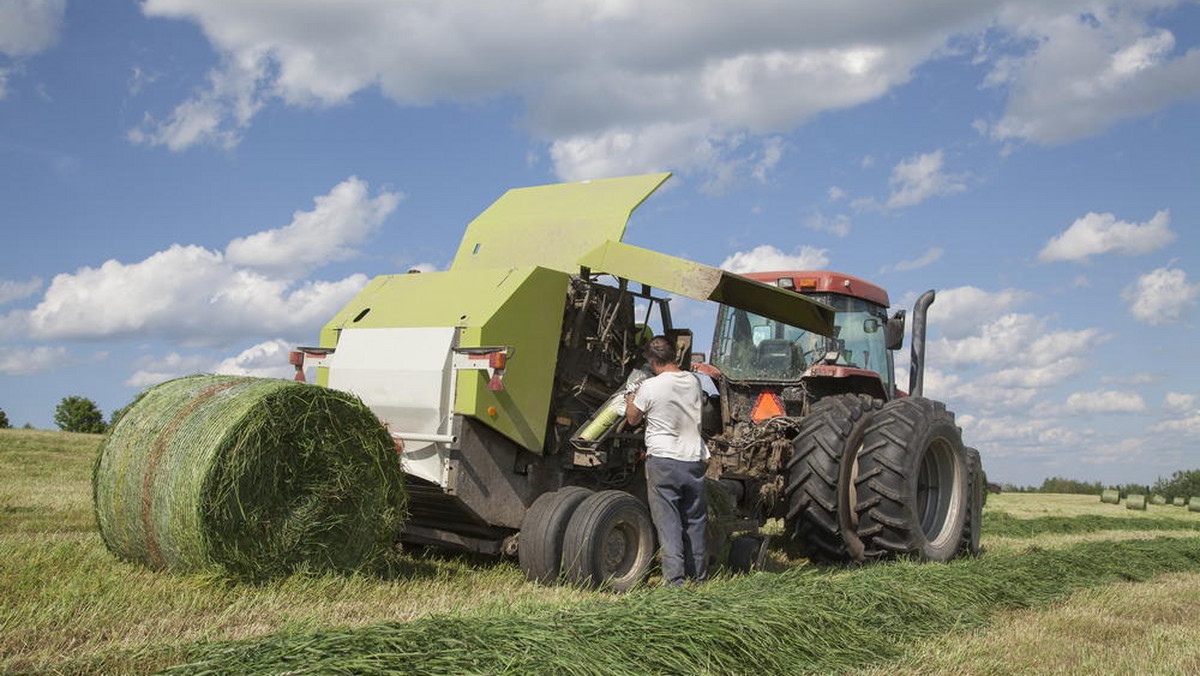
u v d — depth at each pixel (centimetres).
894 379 938
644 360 674
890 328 854
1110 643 481
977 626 505
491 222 714
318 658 294
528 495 586
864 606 477
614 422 597
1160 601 630
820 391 852
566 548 545
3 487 1062
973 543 843
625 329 664
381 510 518
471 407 541
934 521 794
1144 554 867
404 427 568
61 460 1620
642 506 583
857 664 400
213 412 473
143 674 304
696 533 564
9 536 627
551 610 414
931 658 417
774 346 870
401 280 633
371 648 304
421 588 512
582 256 634
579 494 568
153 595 431
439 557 654
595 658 330
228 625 394
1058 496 2897
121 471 493
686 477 555
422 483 559
